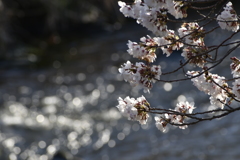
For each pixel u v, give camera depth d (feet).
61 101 37.37
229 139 26.50
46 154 27.61
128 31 57.26
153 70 7.46
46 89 40.42
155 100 35.55
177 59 43.62
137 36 54.65
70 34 58.08
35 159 26.94
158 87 38.04
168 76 39.93
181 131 28.73
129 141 28.73
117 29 58.85
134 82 7.57
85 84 41.29
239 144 25.75
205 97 34.17
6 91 39.65
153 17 7.09
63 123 32.68
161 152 26.45
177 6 7.29
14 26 55.11
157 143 27.76
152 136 28.84
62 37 57.21
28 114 34.30
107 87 39.91
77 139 29.94
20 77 43.80
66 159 26.91
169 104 34.40
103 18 60.54
